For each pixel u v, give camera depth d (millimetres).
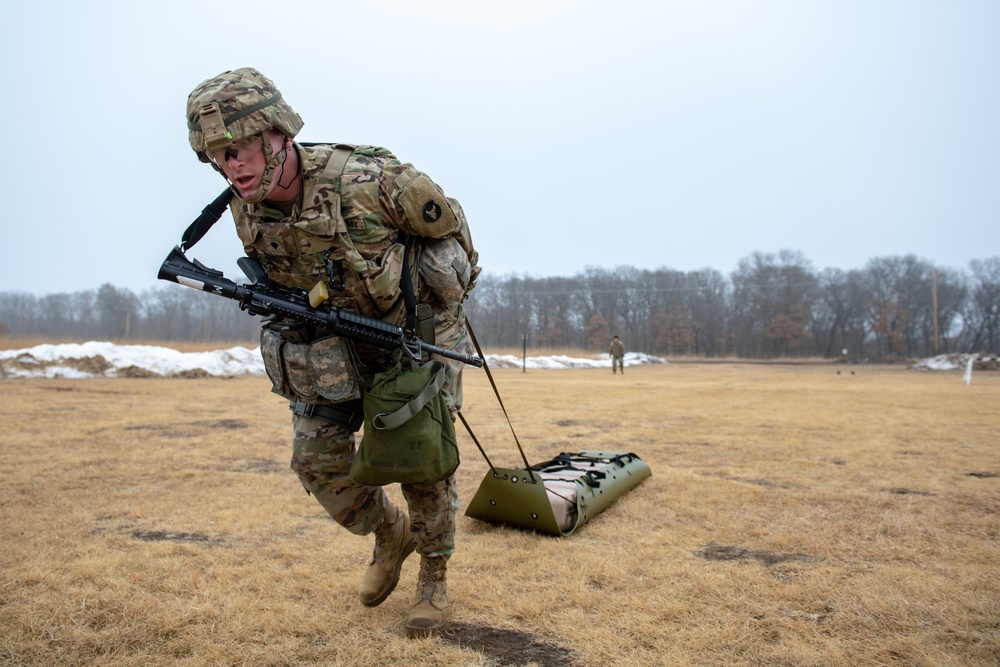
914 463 6262
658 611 2814
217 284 2354
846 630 2635
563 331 75688
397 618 2730
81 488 4973
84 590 2971
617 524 4168
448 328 2648
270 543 3699
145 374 17234
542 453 6875
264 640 2539
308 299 2395
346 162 2307
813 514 4402
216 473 5555
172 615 2719
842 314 70875
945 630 2625
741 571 3283
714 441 7699
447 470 2428
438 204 2340
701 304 76625
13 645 2445
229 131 2088
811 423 9461
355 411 2572
